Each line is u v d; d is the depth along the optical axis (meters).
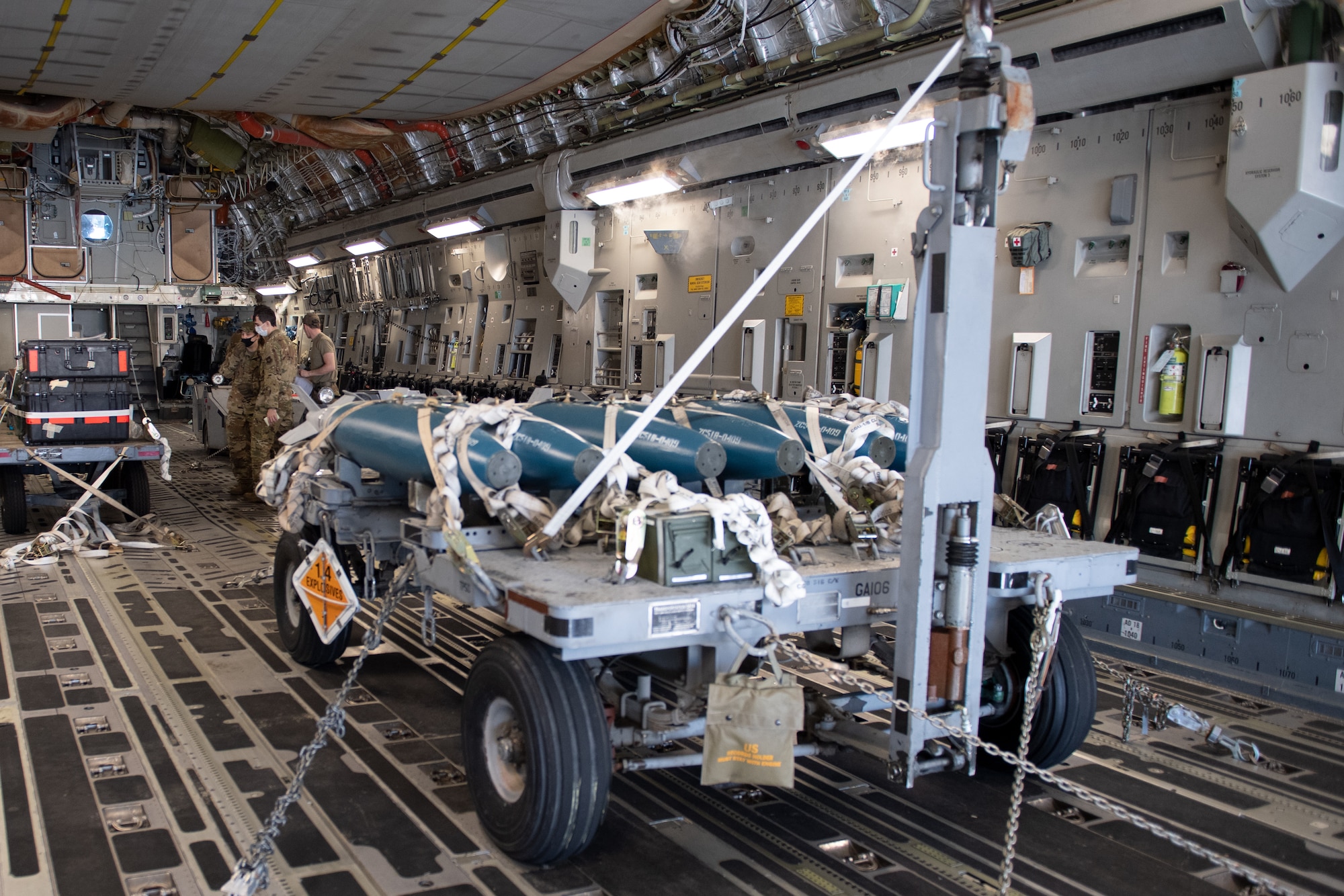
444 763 3.92
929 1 6.15
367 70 8.05
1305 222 5.00
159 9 6.55
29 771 3.75
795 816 3.57
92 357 8.38
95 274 17.23
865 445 4.38
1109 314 6.04
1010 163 3.22
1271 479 5.21
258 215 19.72
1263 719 4.77
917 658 3.14
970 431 3.17
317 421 5.14
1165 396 5.79
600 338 10.85
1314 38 4.95
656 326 9.76
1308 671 5.04
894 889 3.05
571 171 10.27
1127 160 5.89
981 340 3.16
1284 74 4.91
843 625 3.32
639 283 10.10
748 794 3.76
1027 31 5.86
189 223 18.08
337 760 3.91
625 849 3.28
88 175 16.83
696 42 7.87
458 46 7.34
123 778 3.71
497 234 12.77
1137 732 4.53
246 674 4.96
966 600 3.18
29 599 6.36
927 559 3.12
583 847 3.09
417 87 8.64
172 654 5.25
